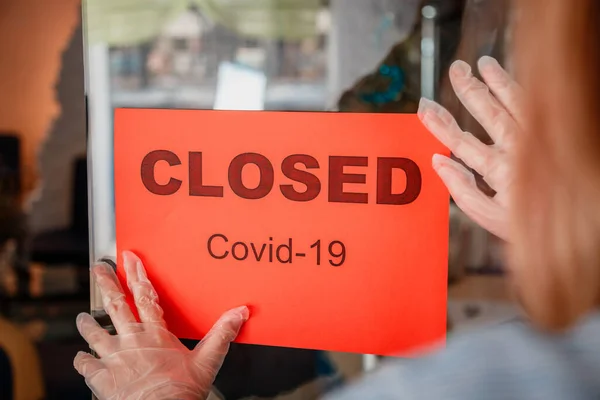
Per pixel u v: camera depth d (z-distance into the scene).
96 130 0.54
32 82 0.75
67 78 0.75
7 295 0.86
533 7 0.29
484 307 0.47
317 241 0.50
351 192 0.49
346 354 0.51
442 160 0.47
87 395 0.87
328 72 0.50
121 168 0.53
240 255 0.51
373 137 0.48
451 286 0.48
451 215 0.48
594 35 0.27
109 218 0.54
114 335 0.53
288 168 0.50
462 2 0.48
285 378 0.53
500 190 0.46
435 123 0.47
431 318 0.48
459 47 0.48
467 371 0.29
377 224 0.49
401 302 0.49
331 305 0.50
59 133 0.77
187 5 0.52
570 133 0.27
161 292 0.53
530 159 0.29
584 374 0.28
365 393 0.31
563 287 0.29
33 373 0.87
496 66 0.47
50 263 0.84
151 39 0.53
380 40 0.49
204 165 0.51
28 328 0.86
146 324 0.51
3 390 0.87
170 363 0.50
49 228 0.82
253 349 0.53
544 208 0.29
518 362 0.29
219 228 0.52
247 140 0.50
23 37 0.73
